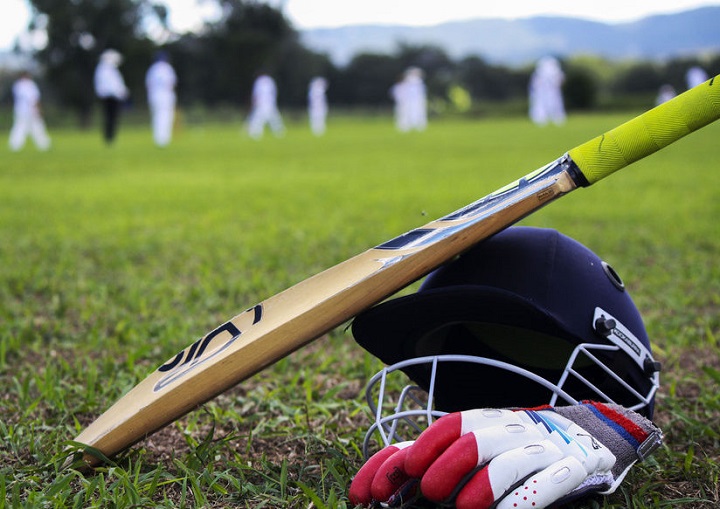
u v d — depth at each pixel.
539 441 1.71
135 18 50.38
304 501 1.95
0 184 11.56
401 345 2.04
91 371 2.89
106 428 2.08
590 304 1.92
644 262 5.41
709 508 1.95
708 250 5.86
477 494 1.59
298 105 59.72
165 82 24.25
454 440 1.68
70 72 48.19
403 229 6.73
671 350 3.45
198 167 14.70
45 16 47.94
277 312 1.99
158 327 3.71
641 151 1.88
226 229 6.96
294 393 2.87
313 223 7.25
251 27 55.53
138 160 16.86
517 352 2.18
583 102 48.38
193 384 1.98
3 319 3.94
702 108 1.85
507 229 2.06
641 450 1.85
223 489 1.99
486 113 52.50
